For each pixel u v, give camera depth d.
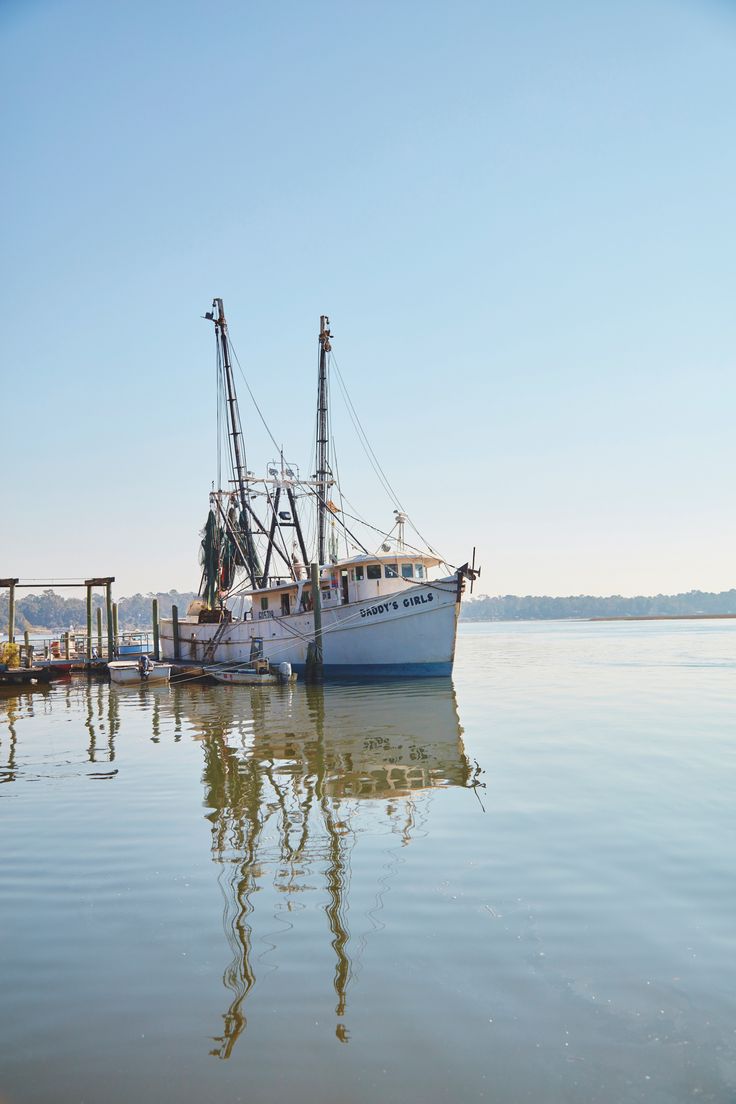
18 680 48.56
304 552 57.53
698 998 7.92
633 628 193.88
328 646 45.34
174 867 12.26
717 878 11.10
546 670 54.91
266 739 24.78
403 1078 6.81
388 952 9.07
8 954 9.30
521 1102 6.46
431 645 43.66
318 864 12.21
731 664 57.09
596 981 8.30
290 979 8.53
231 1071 6.97
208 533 58.97
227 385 57.62
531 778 17.94
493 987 8.24
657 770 18.47
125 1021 7.81
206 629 56.78
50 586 54.97
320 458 58.09
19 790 18.05
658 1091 6.55
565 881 11.14
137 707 35.41
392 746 22.89
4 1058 7.25
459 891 10.87
